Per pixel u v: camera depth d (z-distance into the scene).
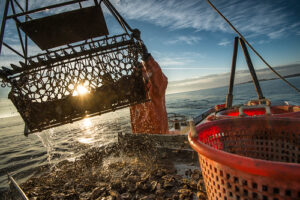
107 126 45.81
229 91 8.84
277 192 0.95
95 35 4.82
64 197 4.05
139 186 3.95
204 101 106.94
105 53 4.24
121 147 7.10
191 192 3.44
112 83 4.31
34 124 3.91
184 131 9.82
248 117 2.34
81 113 4.19
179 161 5.12
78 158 6.99
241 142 2.34
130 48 4.45
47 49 4.99
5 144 39.41
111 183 4.22
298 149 1.89
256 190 1.04
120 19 4.53
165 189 3.77
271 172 0.92
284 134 2.04
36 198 4.11
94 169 5.70
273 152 2.11
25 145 34.25
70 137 35.94
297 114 3.14
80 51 4.07
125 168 5.30
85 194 4.14
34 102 3.89
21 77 3.79
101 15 4.17
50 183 5.15
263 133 2.21
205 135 2.09
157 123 7.34
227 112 6.15
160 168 4.83
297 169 0.87
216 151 1.28
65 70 4.04
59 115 4.01
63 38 4.68
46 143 32.22
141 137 6.77
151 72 6.11
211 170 1.44
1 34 3.84
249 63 8.66
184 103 110.00
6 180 14.95
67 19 4.06
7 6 3.84
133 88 4.52
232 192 1.21
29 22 3.97
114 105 4.46
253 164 1.00
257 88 8.42
